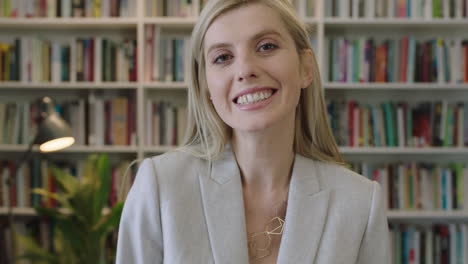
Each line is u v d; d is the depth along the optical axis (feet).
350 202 3.25
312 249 3.09
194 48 3.30
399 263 10.08
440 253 9.97
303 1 9.86
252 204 3.32
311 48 3.34
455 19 9.73
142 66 9.73
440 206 9.99
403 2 9.86
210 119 3.38
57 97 10.63
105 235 8.67
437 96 10.75
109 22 9.71
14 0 9.77
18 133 9.85
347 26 10.44
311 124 3.58
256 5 2.98
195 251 3.01
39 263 8.98
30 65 9.84
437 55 9.86
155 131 9.97
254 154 3.21
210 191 3.18
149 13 9.87
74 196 8.23
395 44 9.90
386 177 10.09
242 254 3.01
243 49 2.91
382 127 10.00
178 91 10.71
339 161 3.74
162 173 3.22
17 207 9.92
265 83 2.92
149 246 3.15
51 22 9.72
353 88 10.21
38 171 9.98
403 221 10.84
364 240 3.24
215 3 2.99
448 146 9.94
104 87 9.79
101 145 9.91
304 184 3.30
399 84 9.74
